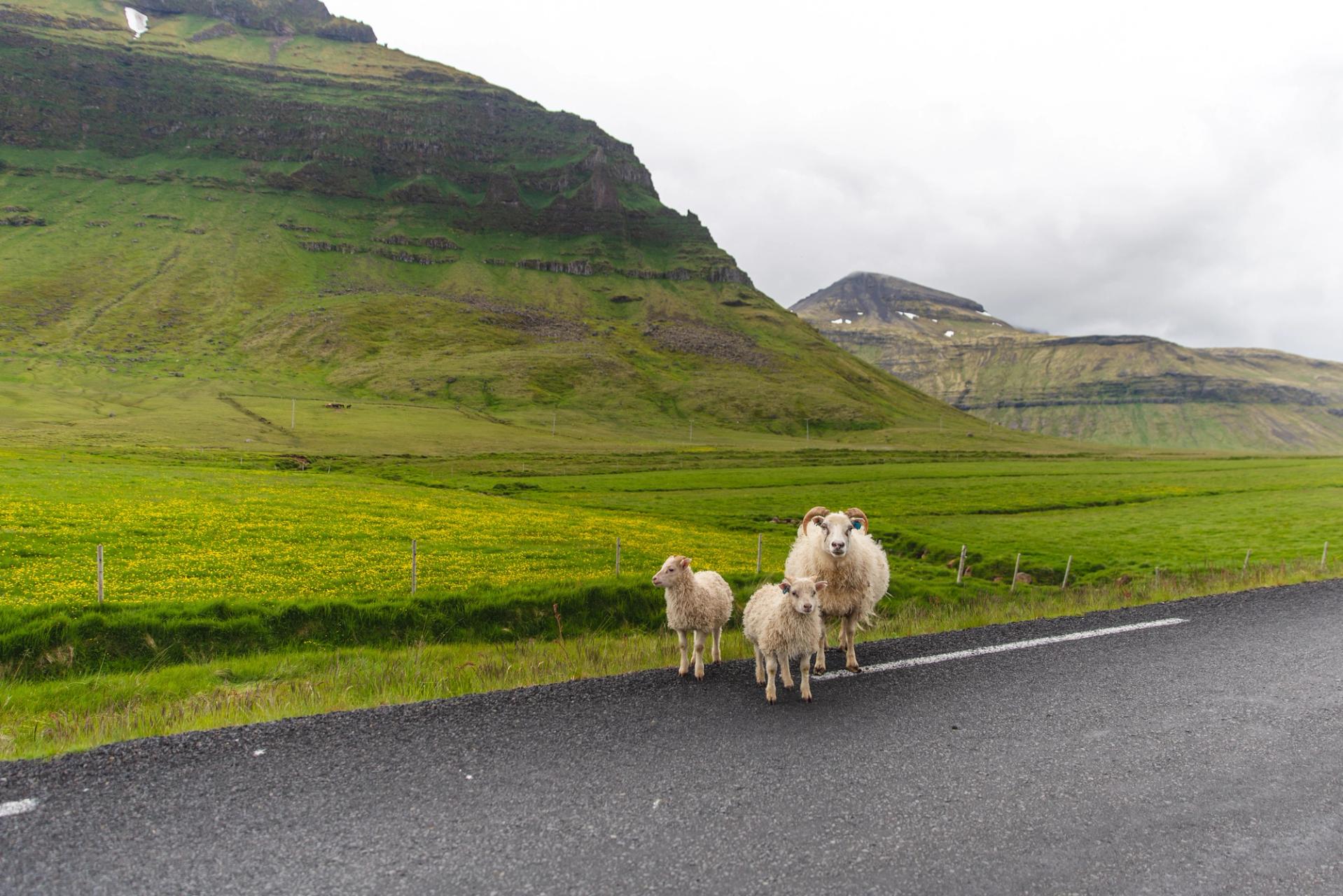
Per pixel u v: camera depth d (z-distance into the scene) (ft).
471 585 76.95
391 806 25.31
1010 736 32.12
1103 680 39.45
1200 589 67.92
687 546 122.93
